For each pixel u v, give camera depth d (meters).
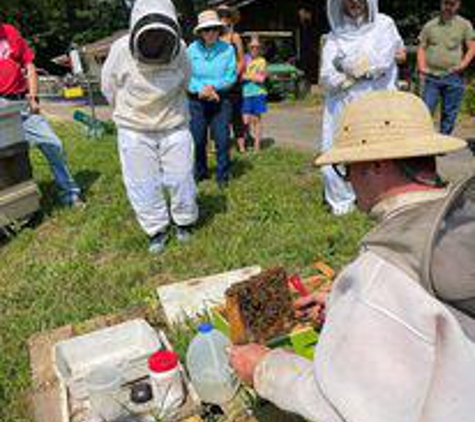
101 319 3.62
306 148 9.41
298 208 5.52
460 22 7.57
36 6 38.59
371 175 1.65
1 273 4.65
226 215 5.41
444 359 1.39
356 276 1.53
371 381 1.43
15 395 3.04
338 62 4.79
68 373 2.95
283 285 2.77
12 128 5.13
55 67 39.66
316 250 4.43
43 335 3.51
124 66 4.20
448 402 1.38
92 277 4.36
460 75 7.85
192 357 2.67
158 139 4.46
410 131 1.64
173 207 4.73
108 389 2.71
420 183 1.61
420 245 1.45
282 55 19.92
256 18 20.20
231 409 2.58
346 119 1.75
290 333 2.71
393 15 19.17
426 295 1.43
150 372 2.67
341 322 1.51
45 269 4.57
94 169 8.04
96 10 40.28
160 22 4.02
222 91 6.18
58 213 5.92
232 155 8.38
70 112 19.08
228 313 2.69
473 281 1.40
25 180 5.41
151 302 3.72
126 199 6.17
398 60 4.93
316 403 1.61
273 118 13.55
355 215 5.14
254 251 4.52
